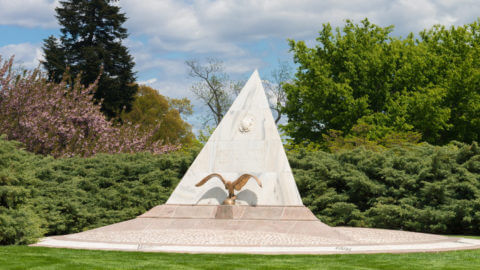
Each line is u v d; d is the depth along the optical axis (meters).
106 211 16.41
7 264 7.76
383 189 16.77
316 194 17.59
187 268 7.45
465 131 37.25
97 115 32.81
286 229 12.77
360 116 34.47
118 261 8.10
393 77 37.03
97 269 7.34
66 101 31.45
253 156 14.84
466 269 7.51
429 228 15.16
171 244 10.45
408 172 17.41
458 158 16.98
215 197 14.61
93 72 44.06
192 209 14.27
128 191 17.36
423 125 34.22
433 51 39.31
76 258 8.41
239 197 14.35
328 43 37.34
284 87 38.34
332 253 9.26
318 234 12.34
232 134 15.30
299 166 19.12
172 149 37.94
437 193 15.57
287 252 9.34
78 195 16.66
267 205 14.01
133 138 35.09
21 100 28.16
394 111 33.91
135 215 16.92
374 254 9.17
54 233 14.73
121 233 12.53
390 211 15.52
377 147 23.83
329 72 36.06
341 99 34.94
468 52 37.56
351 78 35.69
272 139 14.91
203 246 10.20
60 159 19.44
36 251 9.36
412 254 9.20
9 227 10.55
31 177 12.42
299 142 37.31
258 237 11.50
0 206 11.30
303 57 35.97
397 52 35.56
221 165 14.99
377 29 37.75
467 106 36.31
